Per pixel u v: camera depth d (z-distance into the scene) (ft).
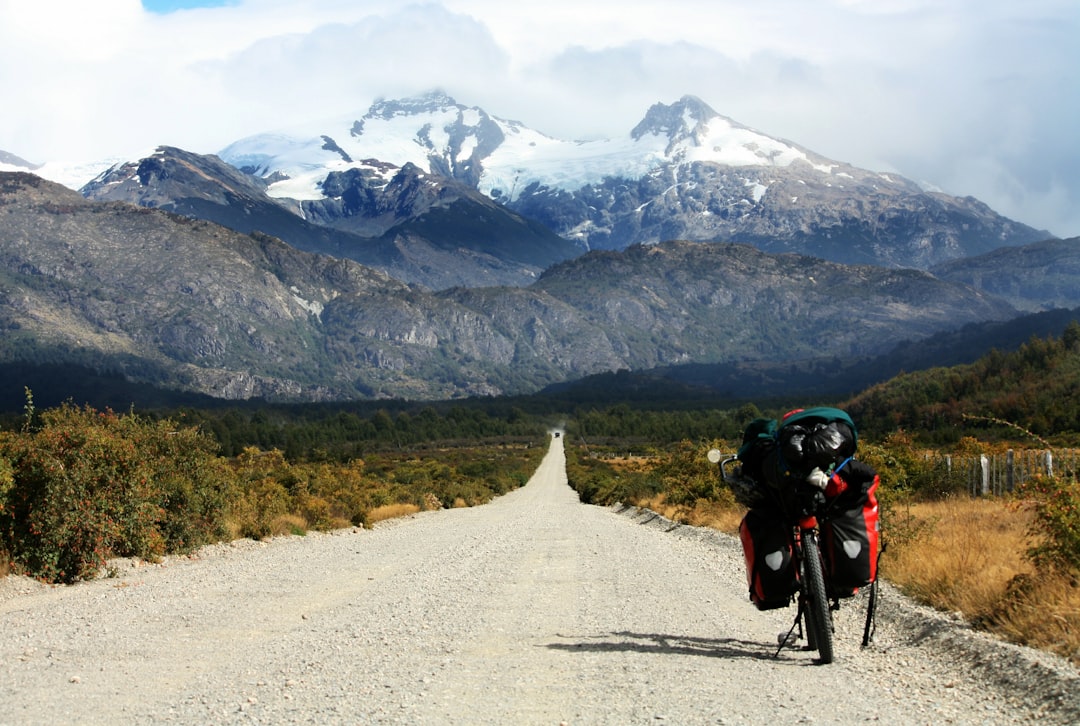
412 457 504.02
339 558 59.21
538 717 19.24
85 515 47.88
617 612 34.68
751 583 26.08
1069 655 23.08
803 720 18.78
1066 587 27.02
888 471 52.06
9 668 24.90
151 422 68.59
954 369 421.18
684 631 30.30
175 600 38.99
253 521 77.05
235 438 538.47
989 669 23.09
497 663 25.04
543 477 394.32
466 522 110.11
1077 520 28.91
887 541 43.80
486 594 40.34
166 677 23.48
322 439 605.73
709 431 553.64
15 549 46.16
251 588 43.09
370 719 19.13
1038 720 19.06
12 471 46.75
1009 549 37.09
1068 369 318.86
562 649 27.04
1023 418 252.83
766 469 25.48
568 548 66.69
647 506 134.72
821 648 24.64
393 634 29.99
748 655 26.09
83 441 52.39
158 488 61.67
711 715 19.17
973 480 82.94
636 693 21.29
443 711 19.80
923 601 33.96
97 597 40.65
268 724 18.78
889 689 21.85
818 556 25.02
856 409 415.85
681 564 54.19
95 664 25.34
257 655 26.45
